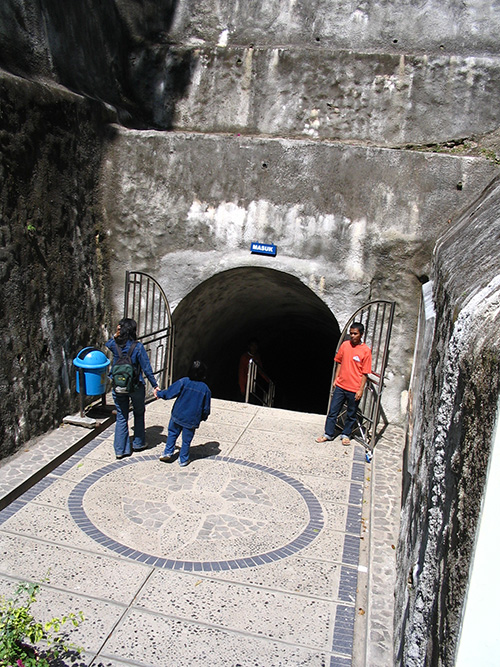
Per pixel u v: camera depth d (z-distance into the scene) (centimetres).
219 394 1174
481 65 761
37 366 670
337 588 459
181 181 802
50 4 703
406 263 746
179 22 872
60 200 715
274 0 834
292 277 809
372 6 808
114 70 845
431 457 319
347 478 636
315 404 1522
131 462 643
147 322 843
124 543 499
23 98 630
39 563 467
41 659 338
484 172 710
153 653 385
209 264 812
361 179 748
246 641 400
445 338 351
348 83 797
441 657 212
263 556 493
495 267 318
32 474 585
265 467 650
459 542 211
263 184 780
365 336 775
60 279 717
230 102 842
